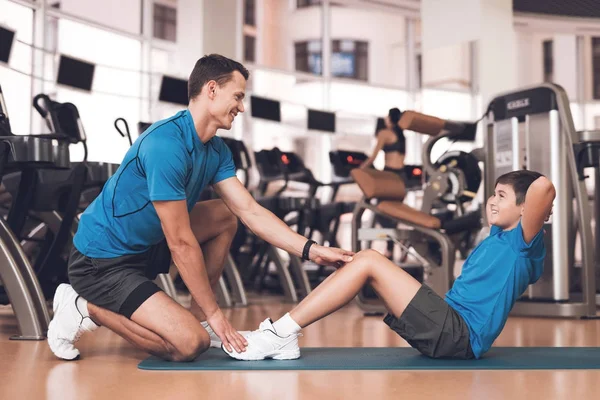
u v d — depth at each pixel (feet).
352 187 35.68
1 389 6.16
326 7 35.68
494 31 26.61
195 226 8.70
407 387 6.28
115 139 27.14
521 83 41.73
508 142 15.81
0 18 22.72
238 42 32.35
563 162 15.10
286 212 19.29
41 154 9.52
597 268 17.20
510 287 7.83
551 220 15.15
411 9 34.96
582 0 31.22
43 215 11.97
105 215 7.80
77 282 7.90
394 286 7.79
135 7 28.37
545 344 9.93
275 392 6.01
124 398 5.74
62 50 25.29
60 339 7.94
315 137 34.99
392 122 19.80
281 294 22.36
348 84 36.09
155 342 7.66
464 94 26.76
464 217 15.44
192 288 7.66
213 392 6.01
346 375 6.95
